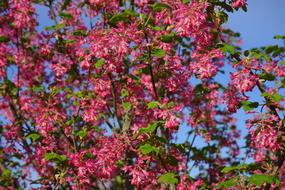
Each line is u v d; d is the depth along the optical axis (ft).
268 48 25.20
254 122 23.47
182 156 34.60
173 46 34.96
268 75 22.95
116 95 35.88
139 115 34.55
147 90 34.83
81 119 32.94
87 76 35.09
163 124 24.80
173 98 34.94
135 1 35.32
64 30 38.19
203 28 25.04
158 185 27.96
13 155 38.01
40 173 37.14
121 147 25.99
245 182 22.38
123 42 26.03
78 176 27.96
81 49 32.89
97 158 26.81
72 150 33.45
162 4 25.57
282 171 29.30
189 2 26.12
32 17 39.04
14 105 38.75
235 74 23.21
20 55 40.37
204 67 24.84
